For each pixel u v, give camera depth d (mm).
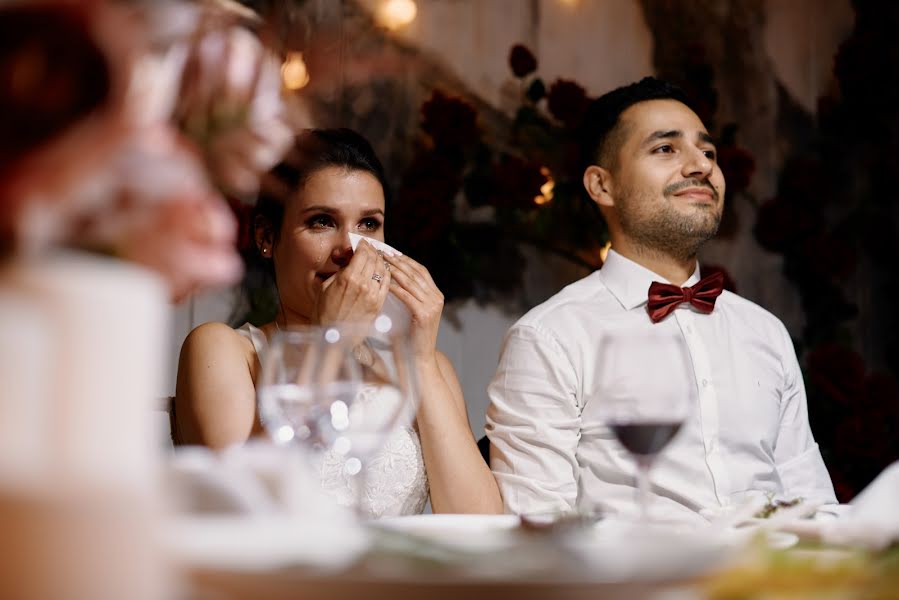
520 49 3736
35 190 462
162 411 2217
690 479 2430
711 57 4051
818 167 4133
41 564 457
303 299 2289
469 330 3609
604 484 2381
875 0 4305
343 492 2010
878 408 3807
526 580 585
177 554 588
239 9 637
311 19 3471
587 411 2428
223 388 2088
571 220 3740
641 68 3939
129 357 489
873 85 4207
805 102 4176
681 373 1098
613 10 3924
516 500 2293
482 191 3648
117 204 522
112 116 468
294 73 667
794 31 4191
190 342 2154
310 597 593
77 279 475
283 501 725
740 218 4016
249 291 3232
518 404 2428
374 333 1038
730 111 4059
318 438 998
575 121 3738
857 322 4129
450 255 3596
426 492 2182
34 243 477
